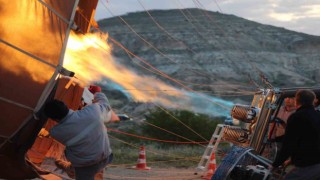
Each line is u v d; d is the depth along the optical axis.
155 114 32.06
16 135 8.82
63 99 9.92
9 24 8.45
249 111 11.70
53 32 9.01
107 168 16.47
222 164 9.55
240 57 146.00
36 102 8.81
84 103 10.05
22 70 8.62
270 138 11.19
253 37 171.25
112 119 9.04
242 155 9.53
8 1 8.44
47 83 8.94
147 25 186.12
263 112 11.27
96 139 8.33
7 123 8.63
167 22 185.75
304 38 176.50
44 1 8.84
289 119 8.46
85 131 8.26
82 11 10.38
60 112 8.20
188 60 144.62
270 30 182.75
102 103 8.72
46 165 11.21
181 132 30.70
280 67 148.62
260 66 145.25
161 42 162.50
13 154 9.03
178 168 17.81
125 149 23.39
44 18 8.87
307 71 151.88
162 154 20.66
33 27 8.73
